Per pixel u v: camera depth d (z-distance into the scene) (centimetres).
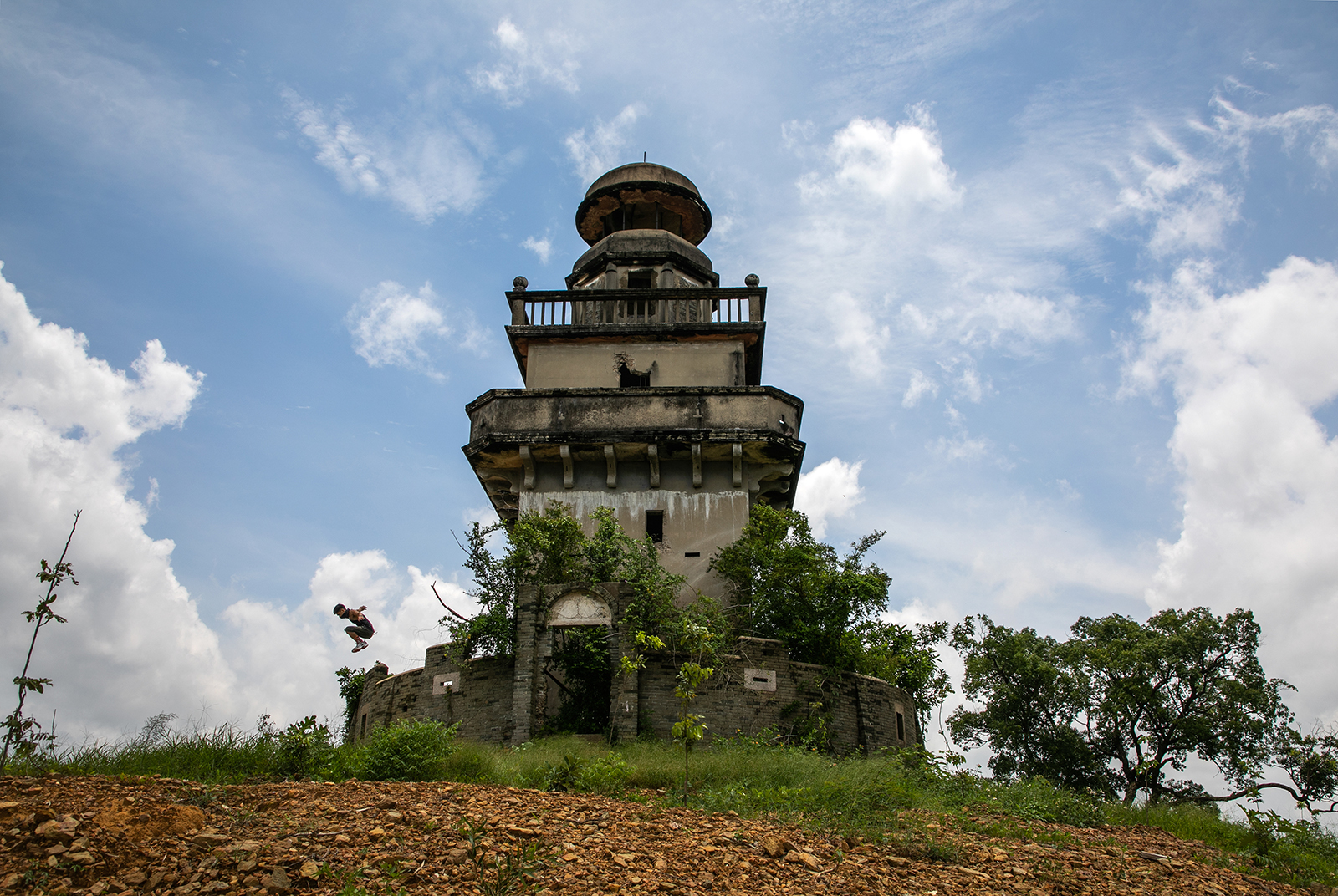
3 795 1013
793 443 2653
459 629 2228
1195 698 3088
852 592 2419
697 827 1179
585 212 3350
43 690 1127
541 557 2316
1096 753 3116
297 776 1380
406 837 1013
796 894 964
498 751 1797
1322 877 1329
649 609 2158
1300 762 2952
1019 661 3156
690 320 2936
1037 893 1052
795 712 2172
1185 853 1415
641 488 2703
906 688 2738
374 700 2441
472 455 2684
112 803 1012
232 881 872
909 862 1126
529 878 931
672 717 2069
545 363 2862
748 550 2514
